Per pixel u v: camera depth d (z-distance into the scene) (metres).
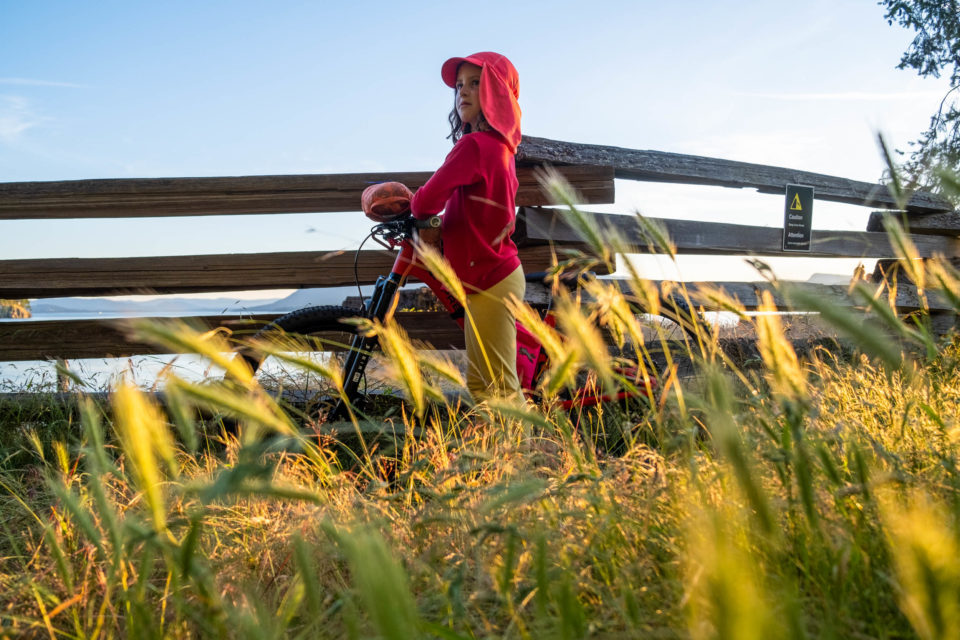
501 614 1.26
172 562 1.13
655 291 1.65
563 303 1.54
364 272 4.19
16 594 1.38
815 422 1.82
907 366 1.34
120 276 4.09
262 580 1.50
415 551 1.41
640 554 1.34
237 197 4.04
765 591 1.02
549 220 4.11
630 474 1.60
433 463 1.92
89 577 1.36
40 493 2.20
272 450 1.42
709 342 1.51
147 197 3.99
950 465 1.33
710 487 1.33
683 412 1.41
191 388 1.24
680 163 4.75
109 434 2.82
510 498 1.27
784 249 5.26
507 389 2.82
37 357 4.05
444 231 2.99
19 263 4.02
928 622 0.71
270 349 1.47
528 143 4.16
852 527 1.21
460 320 3.07
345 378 2.84
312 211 4.10
